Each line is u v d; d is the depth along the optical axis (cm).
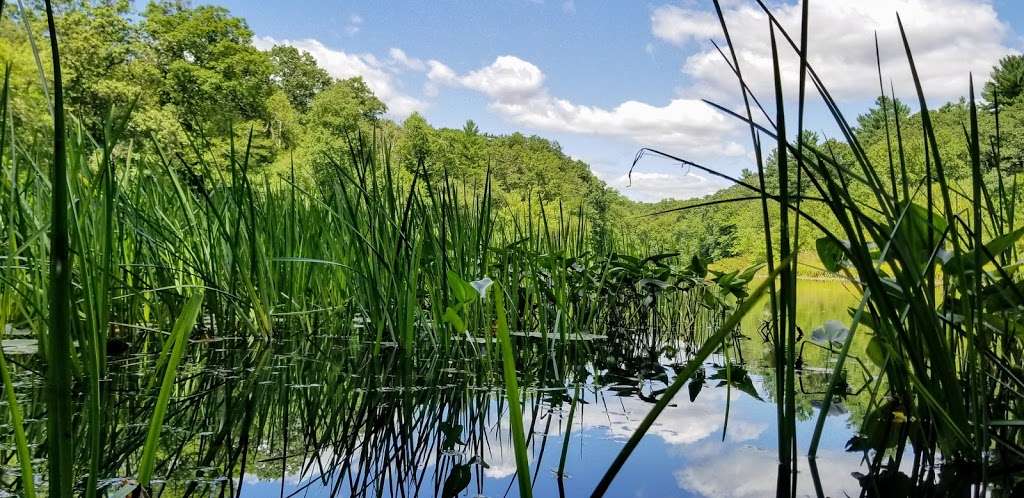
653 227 1789
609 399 145
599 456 102
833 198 92
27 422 109
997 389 136
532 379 169
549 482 89
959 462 99
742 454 101
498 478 91
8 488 77
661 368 189
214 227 240
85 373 144
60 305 55
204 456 98
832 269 126
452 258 229
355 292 242
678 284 326
